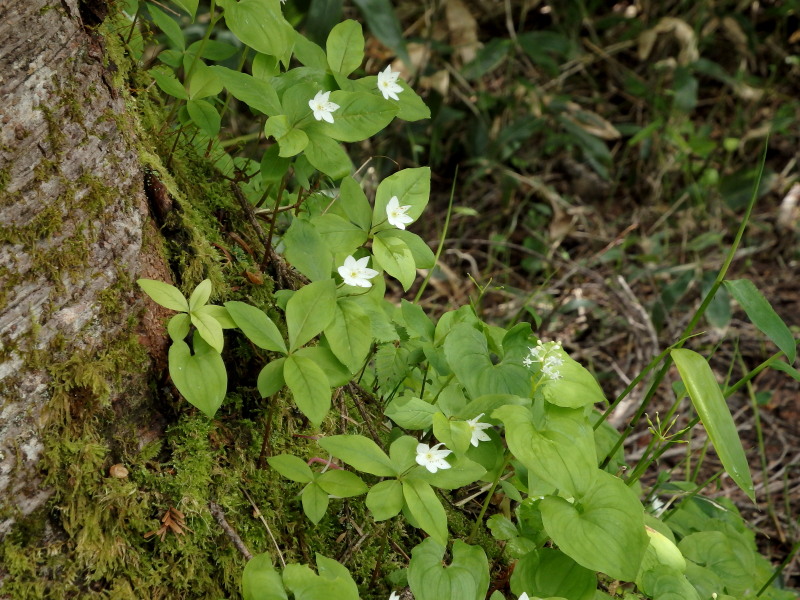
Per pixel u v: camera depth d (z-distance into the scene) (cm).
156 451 52
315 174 63
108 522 50
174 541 52
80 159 49
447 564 58
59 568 50
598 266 121
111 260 50
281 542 55
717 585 59
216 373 50
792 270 121
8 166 48
